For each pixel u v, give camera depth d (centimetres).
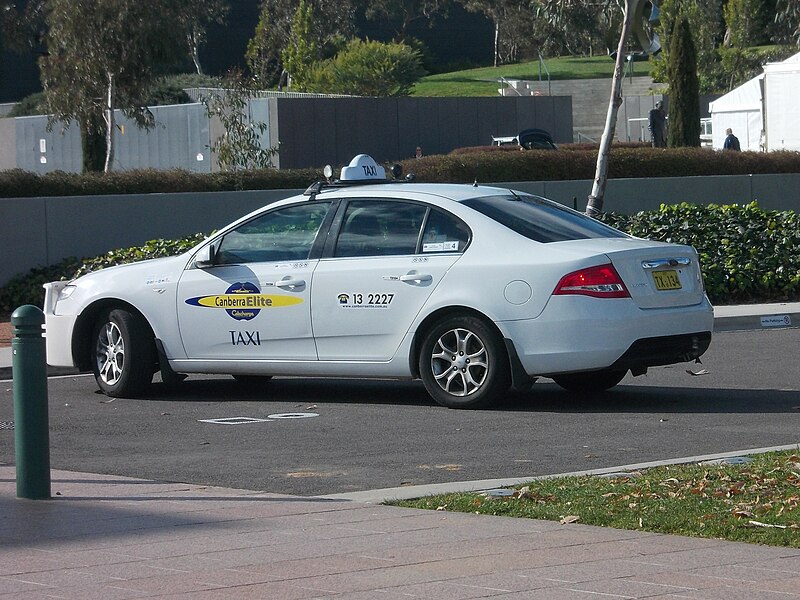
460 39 14875
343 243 1617
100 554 873
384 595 758
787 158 4000
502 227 1545
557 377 1692
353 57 11038
